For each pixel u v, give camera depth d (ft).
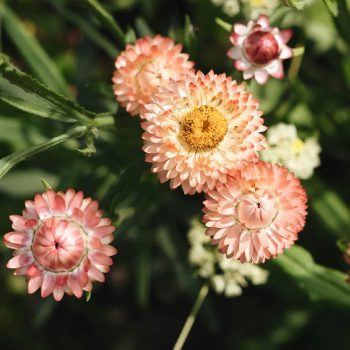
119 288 2.19
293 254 1.56
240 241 1.38
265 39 1.45
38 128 1.75
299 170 1.59
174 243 1.80
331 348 1.89
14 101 1.41
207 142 1.37
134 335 2.18
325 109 1.85
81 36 1.94
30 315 2.14
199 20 1.90
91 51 1.87
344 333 1.89
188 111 1.38
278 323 1.95
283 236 1.38
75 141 1.70
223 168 1.37
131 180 1.48
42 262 1.33
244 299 2.02
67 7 1.92
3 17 1.76
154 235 1.83
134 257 1.86
